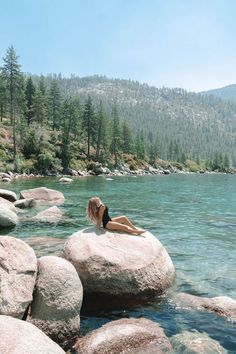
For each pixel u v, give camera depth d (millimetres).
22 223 17844
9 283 6254
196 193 39656
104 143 110375
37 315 6367
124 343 6297
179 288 9430
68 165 89750
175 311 8086
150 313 8000
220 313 7855
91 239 9156
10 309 5992
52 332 6312
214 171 184250
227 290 9391
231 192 41906
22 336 4941
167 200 31328
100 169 93562
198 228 18109
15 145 77375
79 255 8664
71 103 106062
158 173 123375
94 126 105688
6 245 6801
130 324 6945
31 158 81188
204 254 12906
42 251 12047
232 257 12531
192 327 7316
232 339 6852
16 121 89750
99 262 8469
